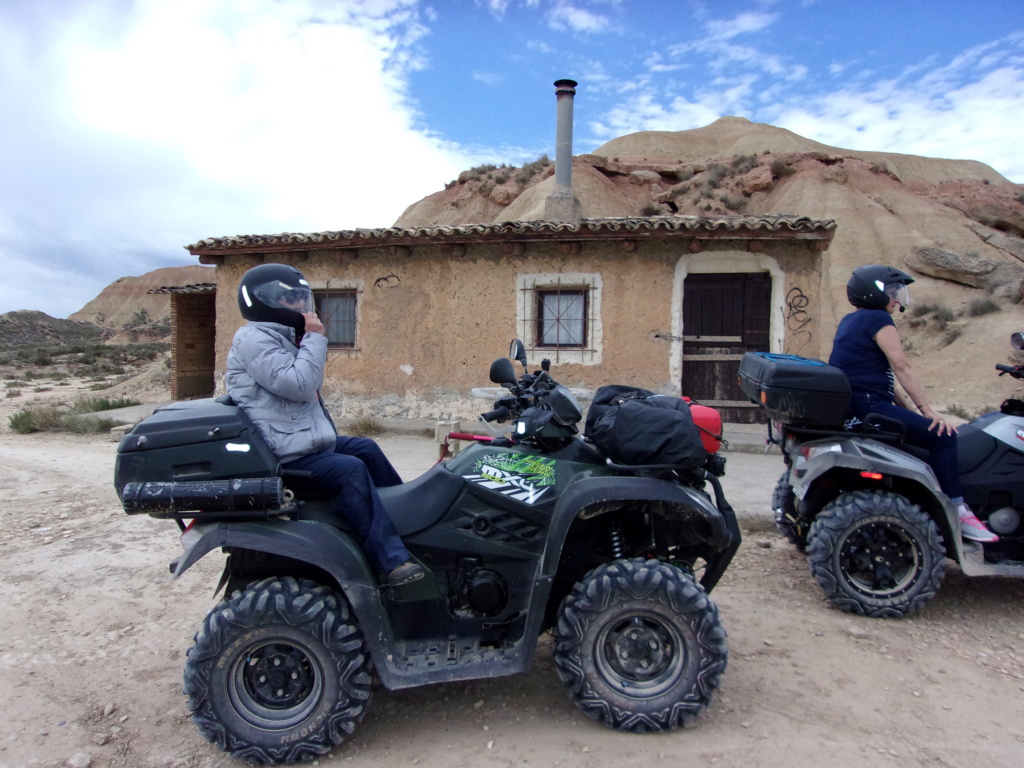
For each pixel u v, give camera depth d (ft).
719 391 32.32
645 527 10.90
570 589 10.63
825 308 98.17
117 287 500.74
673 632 9.58
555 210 41.14
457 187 146.92
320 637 9.05
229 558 10.39
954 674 11.29
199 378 51.34
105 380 89.35
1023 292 95.35
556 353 33.12
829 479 14.71
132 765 9.14
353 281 35.70
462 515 10.17
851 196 129.90
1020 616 13.74
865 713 10.08
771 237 30.35
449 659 9.73
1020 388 69.67
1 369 117.29
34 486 24.80
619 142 205.57
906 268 114.11
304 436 9.61
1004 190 141.69
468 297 34.12
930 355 87.10
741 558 16.93
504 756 9.17
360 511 9.43
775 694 10.64
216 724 9.05
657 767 8.84
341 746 9.52
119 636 12.96
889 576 13.57
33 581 15.58
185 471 9.11
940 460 13.74
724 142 208.74
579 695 9.62
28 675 11.46
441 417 34.71
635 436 9.89
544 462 10.46
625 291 32.35
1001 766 8.77
